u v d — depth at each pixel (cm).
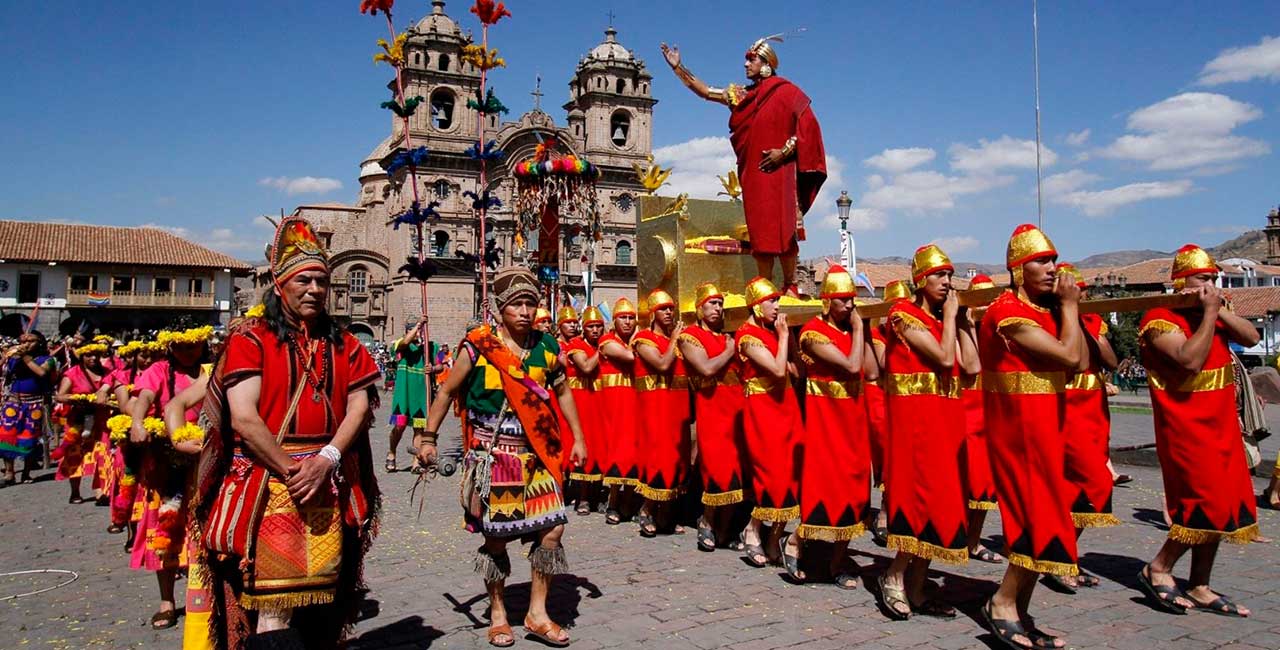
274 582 370
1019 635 496
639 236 1011
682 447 846
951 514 542
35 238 5084
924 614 570
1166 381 564
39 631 564
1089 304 592
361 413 407
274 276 404
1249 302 5350
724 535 796
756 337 691
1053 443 486
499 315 552
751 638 524
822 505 634
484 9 1235
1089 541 767
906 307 567
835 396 635
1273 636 508
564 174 1371
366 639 533
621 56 6406
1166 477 569
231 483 382
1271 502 899
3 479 1323
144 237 5484
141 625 577
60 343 1521
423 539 817
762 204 874
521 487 520
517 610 592
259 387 384
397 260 5816
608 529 887
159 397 594
